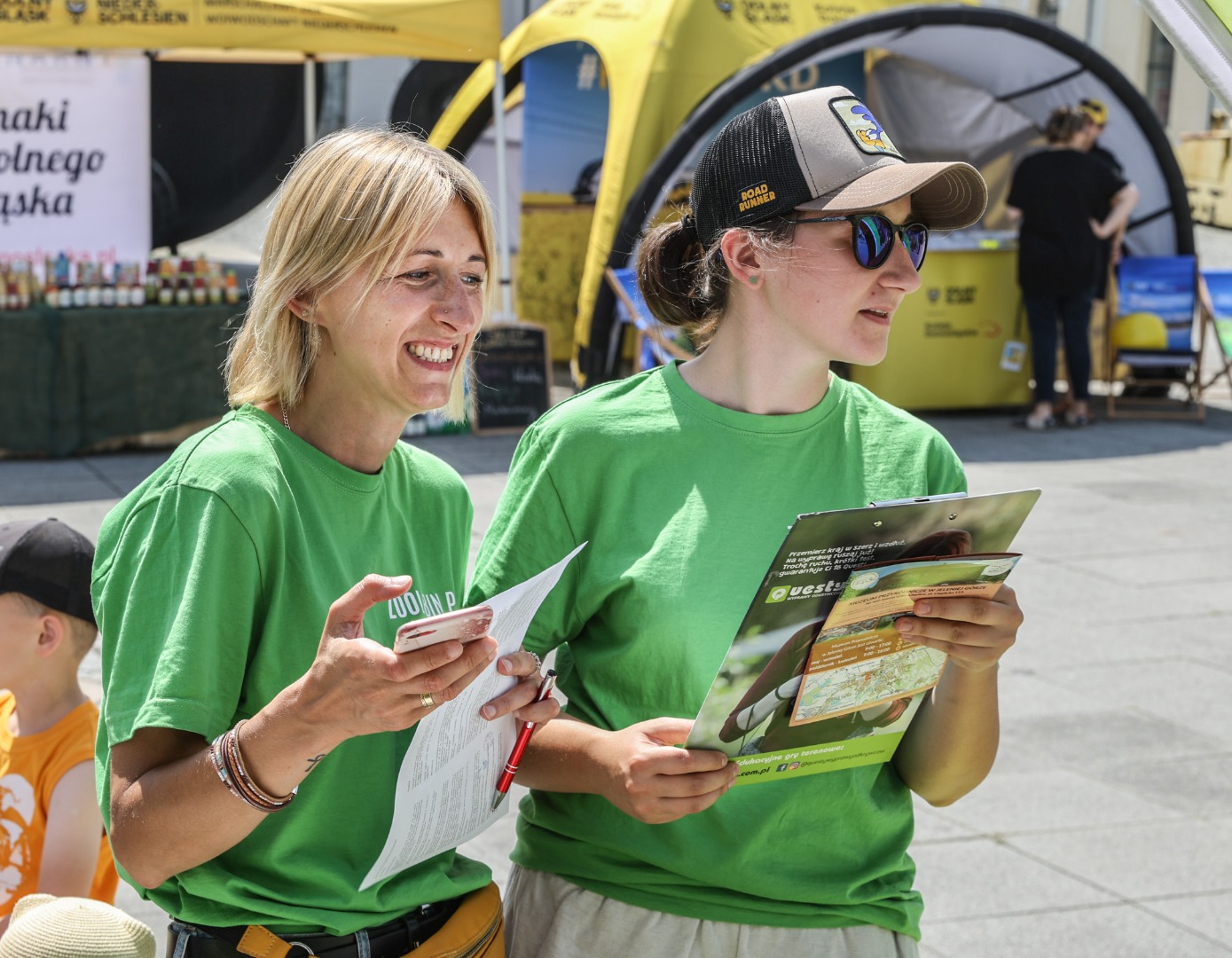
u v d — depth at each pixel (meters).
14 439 9.38
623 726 1.99
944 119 12.66
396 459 1.95
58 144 9.96
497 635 1.64
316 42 8.96
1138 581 7.04
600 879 2.03
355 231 1.70
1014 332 11.66
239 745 1.55
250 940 1.70
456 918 1.89
